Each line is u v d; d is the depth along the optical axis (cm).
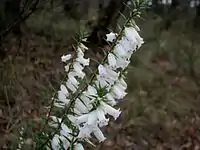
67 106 37
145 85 93
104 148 68
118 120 77
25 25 100
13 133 53
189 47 124
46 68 77
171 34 138
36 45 88
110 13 107
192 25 155
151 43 125
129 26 34
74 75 37
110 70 34
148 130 79
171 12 161
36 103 62
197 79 109
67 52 87
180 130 83
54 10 104
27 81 68
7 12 95
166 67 111
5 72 67
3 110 61
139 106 83
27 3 66
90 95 33
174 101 91
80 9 124
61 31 104
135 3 34
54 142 37
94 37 103
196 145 80
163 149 76
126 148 71
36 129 48
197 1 168
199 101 96
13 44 83
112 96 34
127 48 34
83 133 33
